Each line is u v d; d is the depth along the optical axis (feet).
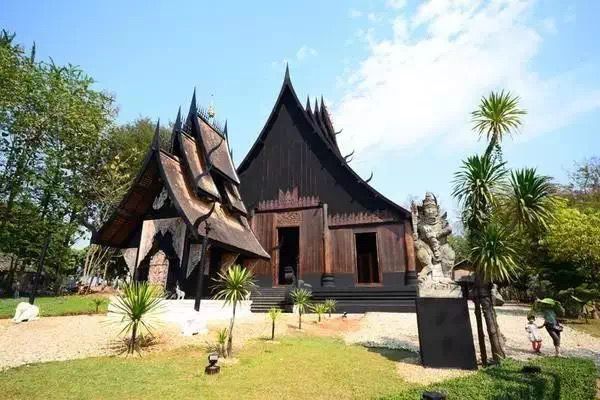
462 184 31.60
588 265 60.90
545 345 38.65
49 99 77.71
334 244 67.67
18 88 74.28
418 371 25.82
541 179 29.91
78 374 20.56
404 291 59.57
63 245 85.66
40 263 42.83
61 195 82.12
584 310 62.95
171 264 44.60
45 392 17.84
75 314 40.75
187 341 29.14
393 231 64.75
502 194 30.27
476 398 13.53
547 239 59.77
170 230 45.11
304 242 69.62
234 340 31.09
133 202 46.60
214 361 22.17
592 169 105.70
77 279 96.02
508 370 18.31
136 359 24.31
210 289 48.21
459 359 26.99
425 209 37.93
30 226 77.15
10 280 85.61
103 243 48.44
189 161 48.49
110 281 99.81
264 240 72.23
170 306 38.09
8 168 76.02
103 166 94.38
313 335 37.70
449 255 36.58
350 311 59.00
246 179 78.59
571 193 100.48
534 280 75.15
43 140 79.92
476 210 30.60
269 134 80.89
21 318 34.40
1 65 72.18
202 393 18.62
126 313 27.71
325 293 62.85
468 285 31.12
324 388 20.70
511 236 29.45
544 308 35.17
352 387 21.13
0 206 76.79
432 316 28.63
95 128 86.02
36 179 76.95
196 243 42.88
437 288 34.60
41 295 84.99
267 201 75.31
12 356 23.72
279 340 32.63
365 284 63.16
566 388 18.37
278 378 21.84
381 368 25.99
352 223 67.56
